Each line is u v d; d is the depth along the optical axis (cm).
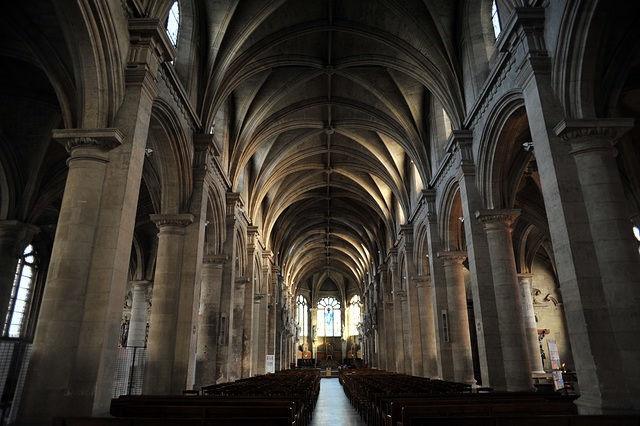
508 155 1451
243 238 2509
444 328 1930
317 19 1792
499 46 1214
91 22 891
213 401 773
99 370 809
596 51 950
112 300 862
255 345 3038
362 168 3039
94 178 915
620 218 887
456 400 794
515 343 1340
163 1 1131
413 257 2598
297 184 3328
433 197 2133
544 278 3092
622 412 773
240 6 1606
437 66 1719
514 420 489
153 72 1066
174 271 1403
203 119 1585
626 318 831
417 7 1669
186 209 1480
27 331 2258
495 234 1447
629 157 1584
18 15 1012
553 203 955
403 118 2222
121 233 902
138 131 983
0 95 1420
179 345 1346
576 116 967
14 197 1588
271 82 2127
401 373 2916
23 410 764
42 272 2388
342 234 4828
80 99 948
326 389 3073
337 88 2294
